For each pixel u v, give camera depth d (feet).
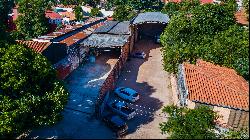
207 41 121.08
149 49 177.47
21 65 82.64
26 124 81.66
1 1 207.72
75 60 139.03
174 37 130.00
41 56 88.89
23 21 194.18
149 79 137.59
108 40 151.74
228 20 125.49
